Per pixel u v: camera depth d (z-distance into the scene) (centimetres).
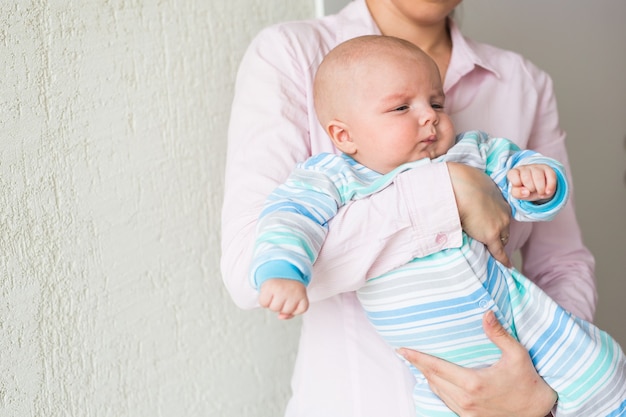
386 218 105
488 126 139
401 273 109
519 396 110
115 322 132
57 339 123
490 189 110
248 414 155
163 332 140
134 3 136
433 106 116
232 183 122
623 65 210
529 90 144
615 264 212
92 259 128
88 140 128
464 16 187
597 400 112
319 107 120
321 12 167
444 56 142
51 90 123
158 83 140
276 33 129
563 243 149
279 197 109
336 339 121
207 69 148
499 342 108
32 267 119
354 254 107
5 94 117
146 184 138
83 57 128
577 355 111
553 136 150
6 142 117
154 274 139
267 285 93
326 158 114
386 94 112
